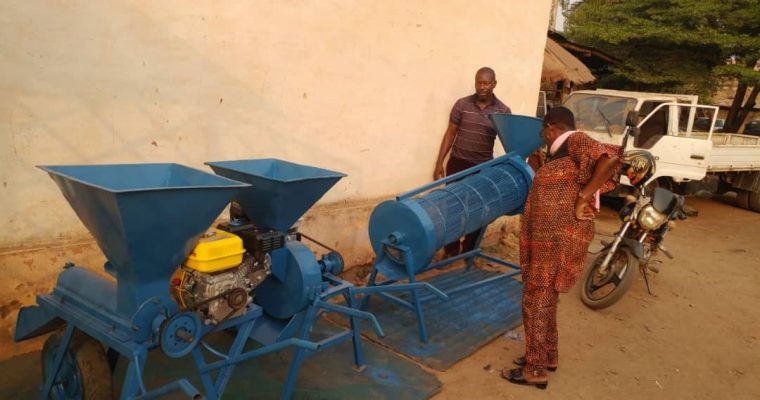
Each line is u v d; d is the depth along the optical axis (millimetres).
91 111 3146
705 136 8602
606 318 4570
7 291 3000
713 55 12828
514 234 6766
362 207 4887
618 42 12680
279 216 2568
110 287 2338
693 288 5559
